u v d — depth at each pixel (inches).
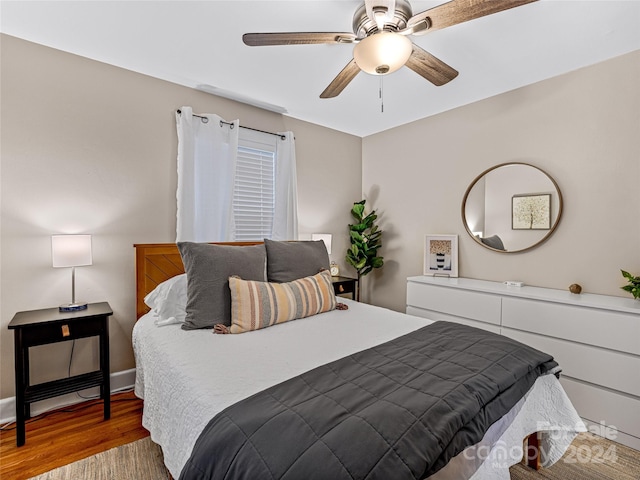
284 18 70.7
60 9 68.2
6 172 78.0
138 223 96.3
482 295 101.2
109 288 91.9
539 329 88.5
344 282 132.0
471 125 119.2
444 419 37.4
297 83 102.1
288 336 68.7
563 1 65.3
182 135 100.0
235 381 47.5
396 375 47.4
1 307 77.9
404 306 144.6
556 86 97.9
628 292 83.8
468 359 53.3
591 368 79.2
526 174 104.6
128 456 66.3
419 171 137.4
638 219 84.1
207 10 68.3
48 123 82.6
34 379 82.7
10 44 77.8
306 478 28.8
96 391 90.2
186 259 77.7
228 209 109.3
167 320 77.3
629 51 84.2
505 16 69.9
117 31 75.9
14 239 79.2
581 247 93.9
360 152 162.7
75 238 78.5
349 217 158.2
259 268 85.4
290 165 127.5
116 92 92.0
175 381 51.5
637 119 84.0
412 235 140.9
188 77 98.5
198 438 37.6
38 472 61.7
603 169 89.6
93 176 89.0
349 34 60.7
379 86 104.4
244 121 118.3
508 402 48.0
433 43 80.2
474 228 118.8
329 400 39.6
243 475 30.6
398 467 30.8
